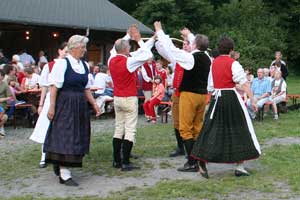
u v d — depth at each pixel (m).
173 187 5.28
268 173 5.89
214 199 4.87
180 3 29.44
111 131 9.68
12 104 9.71
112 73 6.12
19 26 16.80
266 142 8.15
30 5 16.92
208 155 5.59
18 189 5.43
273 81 12.05
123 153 6.18
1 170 6.32
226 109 5.63
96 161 6.76
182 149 7.09
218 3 34.78
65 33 18.50
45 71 6.20
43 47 18.91
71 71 5.50
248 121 5.71
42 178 5.89
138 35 6.03
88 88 5.82
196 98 5.98
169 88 12.55
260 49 28.89
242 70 5.62
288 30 33.84
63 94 5.52
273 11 34.16
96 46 19.47
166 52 5.86
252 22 31.23
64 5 18.53
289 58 34.25
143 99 13.13
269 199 4.85
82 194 5.16
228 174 5.91
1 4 15.94
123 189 5.32
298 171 5.93
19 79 11.84
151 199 4.90
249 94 5.72
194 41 6.04
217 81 5.70
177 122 6.94
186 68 5.83
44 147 5.58
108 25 18.12
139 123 11.02
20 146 8.03
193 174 5.95
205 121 5.73
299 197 4.92
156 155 7.16
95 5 20.03
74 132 5.48
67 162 5.47
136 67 6.03
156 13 28.34
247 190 5.18
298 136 8.77
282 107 12.77
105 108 12.21
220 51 5.77
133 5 32.25
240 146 5.61
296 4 34.22
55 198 4.97
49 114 5.51
